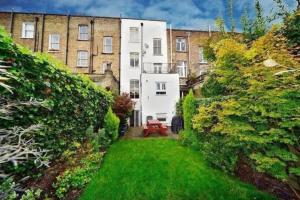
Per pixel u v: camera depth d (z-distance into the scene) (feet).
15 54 10.96
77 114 21.79
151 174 20.36
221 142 21.57
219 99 25.86
